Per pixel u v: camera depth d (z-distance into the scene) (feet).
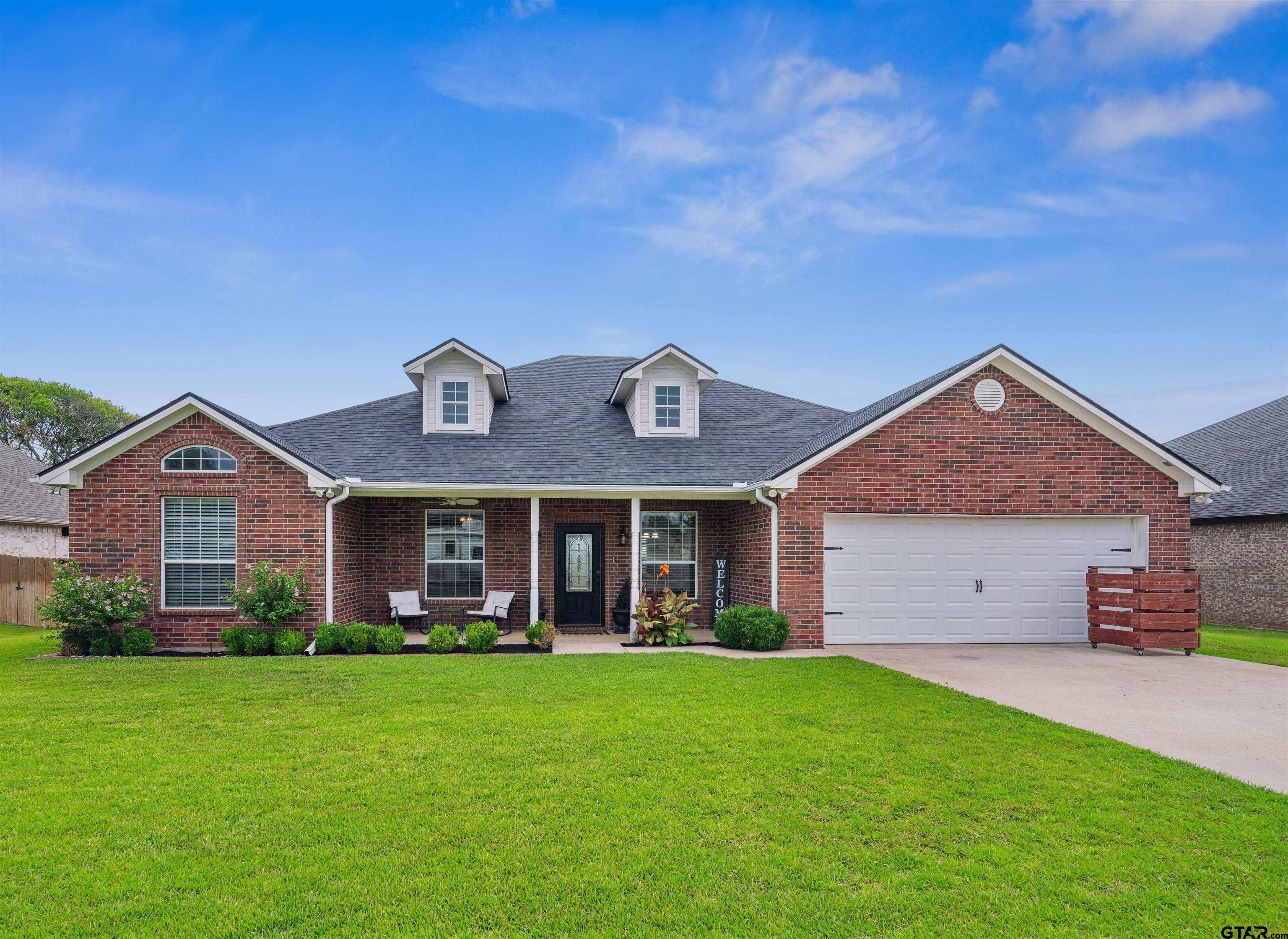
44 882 13.78
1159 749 22.36
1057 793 18.53
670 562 53.36
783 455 51.55
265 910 12.84
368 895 13.37
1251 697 29.58
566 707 27.17
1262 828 16.49
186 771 19.89
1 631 57.88
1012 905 13.19
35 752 21.61
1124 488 45.03
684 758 21.07
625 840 15.71
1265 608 65.41
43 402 133.80
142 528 41.39
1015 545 45.01
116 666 35.96
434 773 19.75
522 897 13.34
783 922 12.59
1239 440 80.94
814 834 16.10
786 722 25.04
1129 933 12.38
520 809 17.30
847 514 43.75
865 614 44.09
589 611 52.54
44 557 78.54
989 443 44.47
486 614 49.49
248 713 26.27
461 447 50.11
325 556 42.52
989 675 34.01
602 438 53.06
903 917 12.82
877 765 20.54
